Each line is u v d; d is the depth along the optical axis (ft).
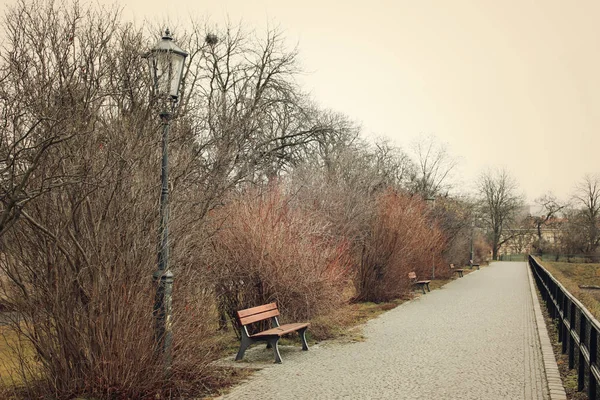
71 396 21.52
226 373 26.81
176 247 25.50
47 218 22.00
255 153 69.77
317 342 36.45
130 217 23.22
